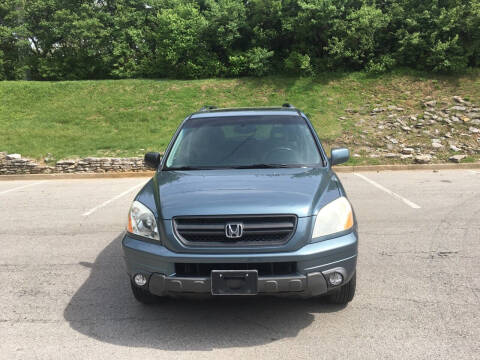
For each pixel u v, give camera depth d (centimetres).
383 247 525
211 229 301
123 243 329
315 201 317
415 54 1959
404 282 413
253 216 299
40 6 2517
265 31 2097
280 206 304
